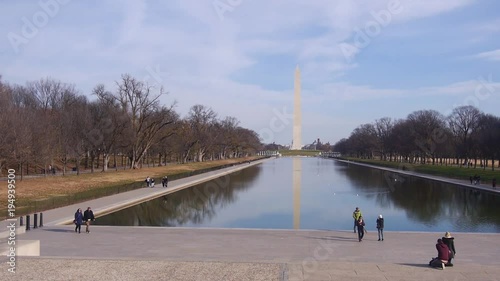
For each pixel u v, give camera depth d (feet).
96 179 287.89
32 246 86.94
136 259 77.41
